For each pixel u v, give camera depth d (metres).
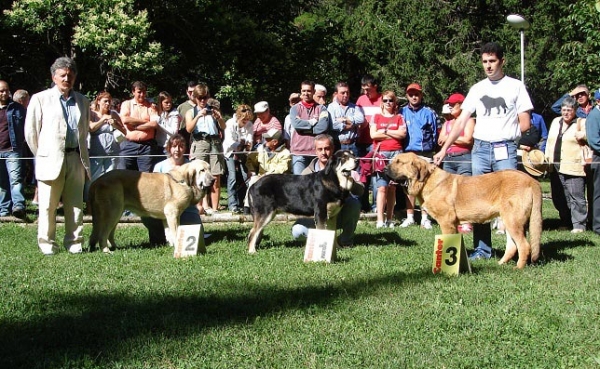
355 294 5.83
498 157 7.62
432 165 7.53
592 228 9.86
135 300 5.71
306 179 8.06
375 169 10.30
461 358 4.35
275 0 23.25
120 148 10.75
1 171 10.92
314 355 4.41
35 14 17.08
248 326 4.98
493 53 7.53
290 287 6.11
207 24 20.59
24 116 10.87
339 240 8.61
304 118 10.37
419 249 8.22
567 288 6.01
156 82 20.55
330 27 24.36
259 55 21.92
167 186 8.36
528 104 7.55
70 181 8.15
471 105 7.78
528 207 6.93
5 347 4.57
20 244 8.69
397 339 4.71
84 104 8.22
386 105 10.49
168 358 4.38
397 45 26.53
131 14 17.50
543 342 4.65
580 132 9.97
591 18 16.05
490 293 5.83
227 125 11.75
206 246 8.49
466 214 7.27
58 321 5.13
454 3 27.30
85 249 8.39
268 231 9.77
